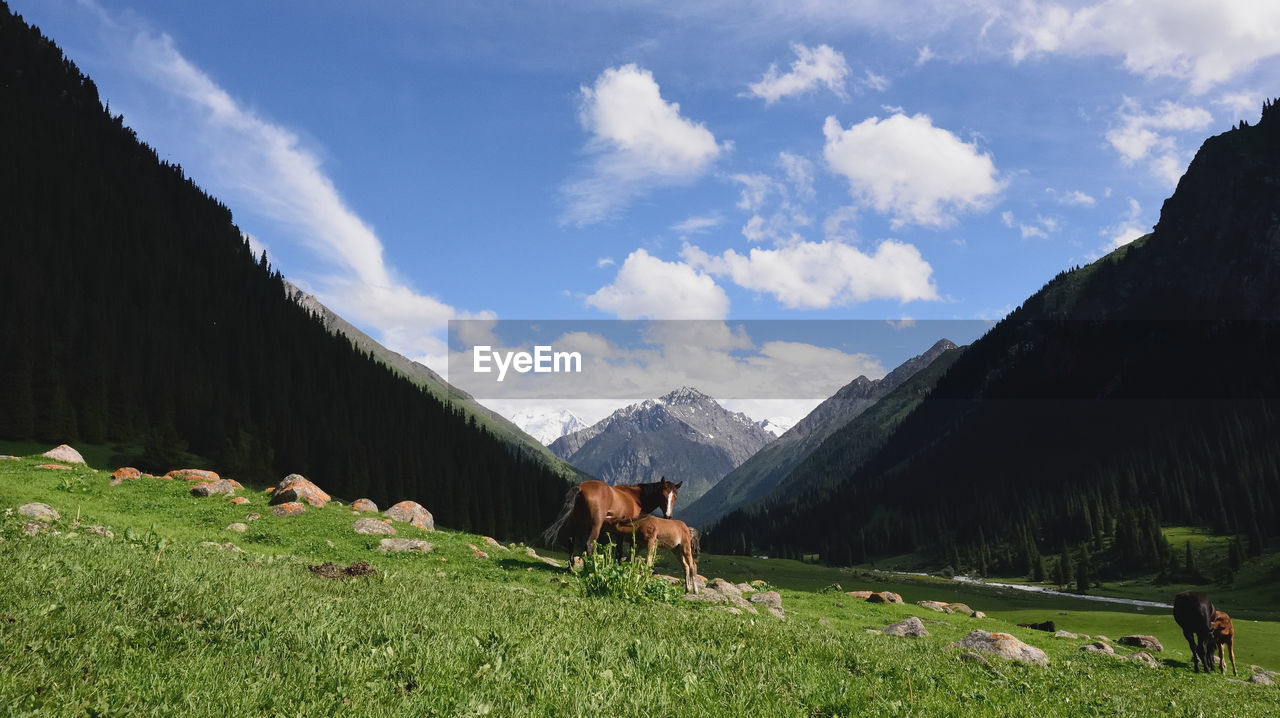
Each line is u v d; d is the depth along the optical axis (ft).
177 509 97.81
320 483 491.31
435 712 19.84
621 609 44.19
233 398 562.66
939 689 32.40
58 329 524.52
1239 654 156.46
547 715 20.89
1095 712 33.86
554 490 623.36
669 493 73.72
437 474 533.14
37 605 23.45
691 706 23.13
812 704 25.93
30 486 95.20
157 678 19.49
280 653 23.35
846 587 495.82
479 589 46.73
